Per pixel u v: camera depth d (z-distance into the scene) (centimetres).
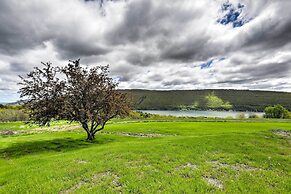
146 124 6588
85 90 3216
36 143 3322
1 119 9894
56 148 2938
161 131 4950
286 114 12456
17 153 2689
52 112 3067
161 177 1375
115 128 5731
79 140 3575
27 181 1384
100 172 1493
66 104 3084
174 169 1537
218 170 1546
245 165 1691
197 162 1702
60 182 1344
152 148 2116
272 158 1872
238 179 1392
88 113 3145
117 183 1319
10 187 1316
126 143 2827
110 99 3338
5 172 1664
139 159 1766
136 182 1302
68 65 3306
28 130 6588
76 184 1328
